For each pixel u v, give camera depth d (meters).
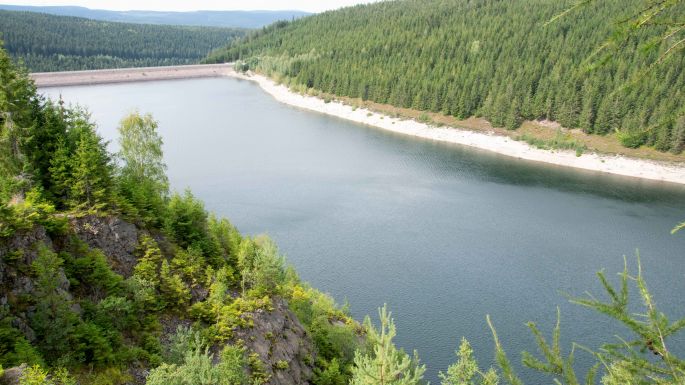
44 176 40.06
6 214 30.62
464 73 183.38
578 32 179.00
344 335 47.53
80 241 35.47
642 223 91.56
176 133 157.00
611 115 139.75
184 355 31.97
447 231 86.56
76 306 30.91
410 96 189.12
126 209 41.16
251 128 169.75
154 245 40.97
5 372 22.22
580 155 135.62
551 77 160.88
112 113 179.50
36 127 41.31
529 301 63.97
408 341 55.09
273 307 41.97
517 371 50.31
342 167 126.69
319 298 56.41
